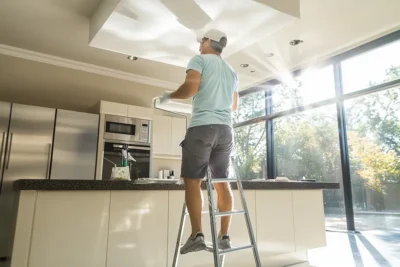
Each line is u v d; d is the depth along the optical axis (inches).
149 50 128.0
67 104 170.1
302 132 194.1
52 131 142.1
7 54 155.9
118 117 169.6
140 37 116.6
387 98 157.1
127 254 73.1
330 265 113.8
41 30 137.0
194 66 66.9
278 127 209.2
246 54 163.0
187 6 95.1
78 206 68.5
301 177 191.3
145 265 75.4
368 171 163.3
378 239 152.0
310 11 122.9
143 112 180.9
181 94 64.7
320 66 181.0
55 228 65.2
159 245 78.0
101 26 109.7
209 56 70.7
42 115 140.5
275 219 102.4
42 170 135.4
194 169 63.6
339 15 126.3
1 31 138.2
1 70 153.9
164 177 196.7
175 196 82.7
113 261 71.0
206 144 64.4
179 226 77.1
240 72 188.1
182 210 75.7
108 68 183.0
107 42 121.1
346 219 169.3
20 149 131.5
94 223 69.8
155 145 189.5
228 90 71.4
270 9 96.5
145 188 76.9
